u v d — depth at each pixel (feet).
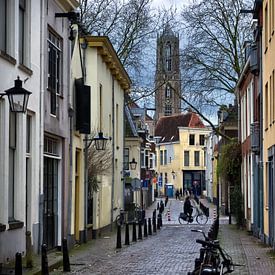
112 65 105.09
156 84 152.76
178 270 53.67
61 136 68.39
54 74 66.39
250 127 103.04
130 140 187.73
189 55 150.10
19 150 53.16
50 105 63.98
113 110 110.32
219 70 150.00
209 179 284.61
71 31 72.02
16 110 45.11
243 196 120.67
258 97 94.07
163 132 379.14
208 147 291.99
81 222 81.76
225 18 148.05
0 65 48.29
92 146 86.99
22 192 53.36
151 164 274.36
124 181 131.44
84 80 82.02
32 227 57.47
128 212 125.29
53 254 62.75
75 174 78.54
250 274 51.42
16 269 40.65
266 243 80.89
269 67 79.15
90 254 67.10
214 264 40.93
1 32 50.31
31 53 57.00
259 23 90.58
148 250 72.54
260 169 90.27
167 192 355.77
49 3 63.36
